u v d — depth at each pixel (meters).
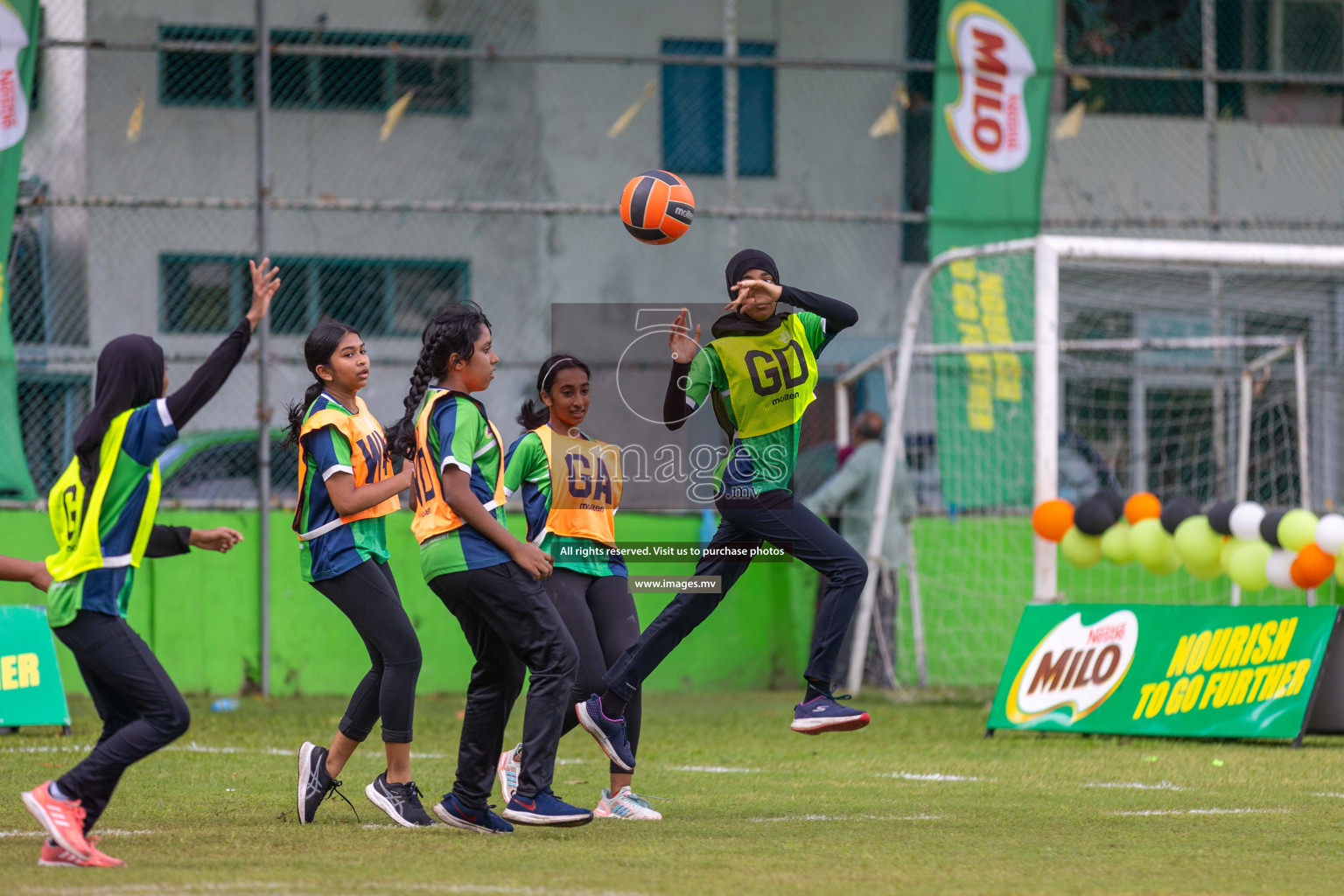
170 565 39.22
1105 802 21.61
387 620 19.30
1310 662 28.83
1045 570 32.88
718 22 58.16
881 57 58.84
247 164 51.69
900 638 42.25
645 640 20.20
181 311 48.84
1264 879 15.28
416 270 53.69
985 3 41.44
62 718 30.88
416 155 54.97
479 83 55.78
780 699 40.38
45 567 16.38
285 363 39.72
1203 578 31.55
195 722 33.31
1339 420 46.16
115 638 16.09
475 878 15.09
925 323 49.50
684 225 21.98
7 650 30.64
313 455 19.36
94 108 49.50
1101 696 30.50
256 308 16.59
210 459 41.75
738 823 19.53
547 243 55.84
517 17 56.06
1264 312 46.03
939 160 41.25
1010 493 41.75
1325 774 24.95
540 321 55.25
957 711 36.31
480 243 54.66
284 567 40.06
